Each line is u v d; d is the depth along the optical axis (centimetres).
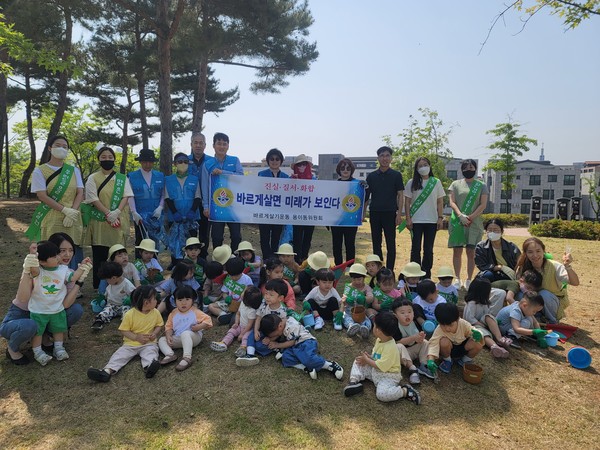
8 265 736
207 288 562
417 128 2897
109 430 321
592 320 558
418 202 632
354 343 464
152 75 2122
